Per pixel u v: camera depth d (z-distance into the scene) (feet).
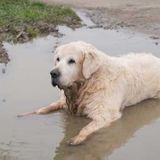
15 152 7.59
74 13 18.03
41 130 8.35
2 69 11.23
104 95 8.84
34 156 7.47
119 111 9.14
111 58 9.34
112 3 20.80
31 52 12.76
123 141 8.02
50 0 21.25
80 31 15.53
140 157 7.45
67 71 8.55
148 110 9.34
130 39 14.14
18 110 9.08
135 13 18.24
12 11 17.15
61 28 15.99
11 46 13.47
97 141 8.01
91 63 8.73
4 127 8.41
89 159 7.42
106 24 16.65
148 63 9.93
